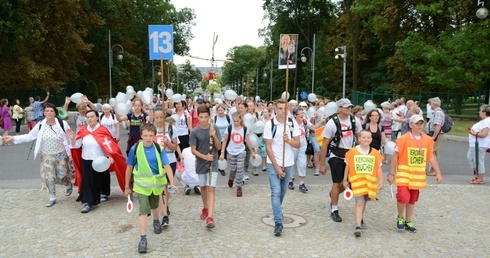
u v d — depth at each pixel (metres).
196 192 8.02
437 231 6.00
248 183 9.02
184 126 9.91
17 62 26.84
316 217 6.57
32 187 8.41
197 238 5.60
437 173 5.88
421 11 26.33
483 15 14.91
